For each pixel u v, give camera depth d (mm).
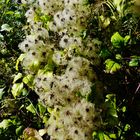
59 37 642
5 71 823
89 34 625
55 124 538
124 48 559
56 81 539
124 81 579
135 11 545
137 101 582
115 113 520
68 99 535
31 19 719
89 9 633
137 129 580
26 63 631
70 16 621
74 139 515
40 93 572
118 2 553
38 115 683
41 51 620
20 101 757
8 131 716
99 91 538
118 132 580
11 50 875
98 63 580
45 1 674
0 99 801
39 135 664
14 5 896
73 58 546
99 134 508
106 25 625
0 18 894
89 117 506
